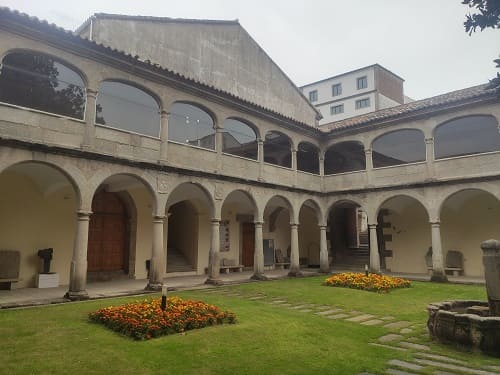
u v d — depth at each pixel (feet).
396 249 76.13
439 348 22.31
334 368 18.57
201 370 18.03
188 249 71.10
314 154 81.76
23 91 41.50
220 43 67.67
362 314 32.83
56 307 33.76
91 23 52.29
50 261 49.93
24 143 36.47
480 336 21.02
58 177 46.62
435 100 66.44
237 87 69.21
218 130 55.93
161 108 49.32
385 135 70.54
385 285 46.96
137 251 59.98
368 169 67.67
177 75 49.70
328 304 37.47
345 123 75.87
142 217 61.16
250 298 41.01
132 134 45.78
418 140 72.95
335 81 160.15
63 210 52.34
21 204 48.47
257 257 59.77
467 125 64.69
